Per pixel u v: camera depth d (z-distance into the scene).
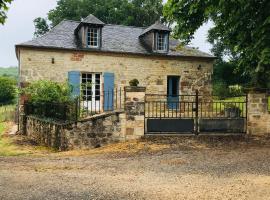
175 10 8.19
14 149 9.90
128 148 9.06
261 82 15.66
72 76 16.36
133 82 11.64
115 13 32.19
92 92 17.00
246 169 6.50
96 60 16.86
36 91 13.10
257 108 10.76
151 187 5.18
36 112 13.02
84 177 5.83
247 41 7.36
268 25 6.48
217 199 4.57
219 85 23.16
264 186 5.16
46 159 7.77
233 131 10.72
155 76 17.97
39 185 5.26
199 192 4.89
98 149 9.32
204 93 18.98
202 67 19.02
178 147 9.06
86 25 16.70
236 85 23.89
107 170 6.47
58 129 9.84
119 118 9.98
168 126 10.41
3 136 12.78
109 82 17.11
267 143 9.58
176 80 18.86
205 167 6.71
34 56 15.77
